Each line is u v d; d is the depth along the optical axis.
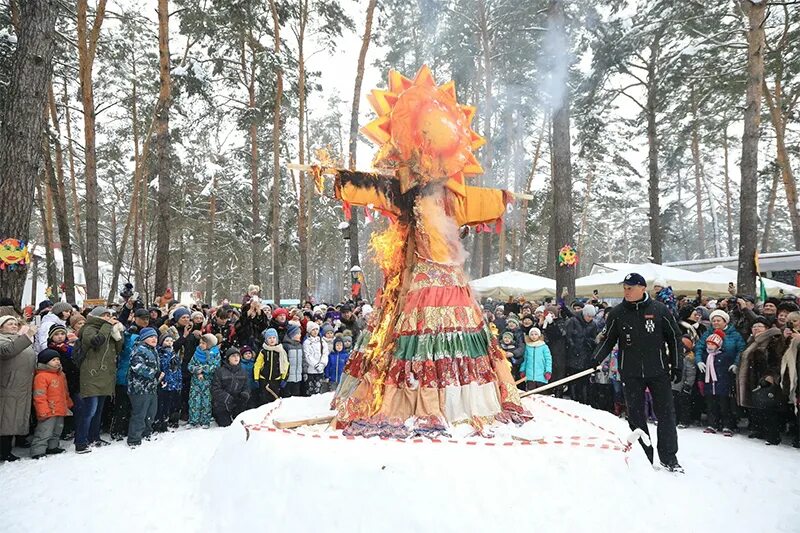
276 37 21.28
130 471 6.07
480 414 5.11
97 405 7.55
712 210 43.78
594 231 54.12
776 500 5.09
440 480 3.92
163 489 5.39
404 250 5.74
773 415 7.45
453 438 4.64
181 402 9.12
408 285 5.52
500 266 33.31
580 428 5.35
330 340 10.70
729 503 4.98
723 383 8.23
